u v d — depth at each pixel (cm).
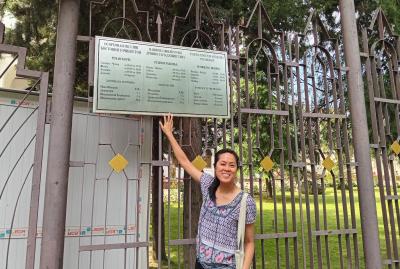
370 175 323
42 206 310
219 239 230
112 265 329
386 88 512
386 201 345
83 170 318
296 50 321
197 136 395
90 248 237
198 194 397
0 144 302
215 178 249
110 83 252
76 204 313
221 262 227
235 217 232
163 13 512
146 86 260
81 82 601
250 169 287
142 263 338
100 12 519
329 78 346
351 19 343
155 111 259
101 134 322
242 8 507
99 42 255
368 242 315
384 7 546
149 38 275
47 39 607
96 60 251
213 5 504
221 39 291
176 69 270
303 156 308
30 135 313
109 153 325
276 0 509
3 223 296
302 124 311
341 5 350
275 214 294
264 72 552
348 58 340
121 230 329
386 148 345
